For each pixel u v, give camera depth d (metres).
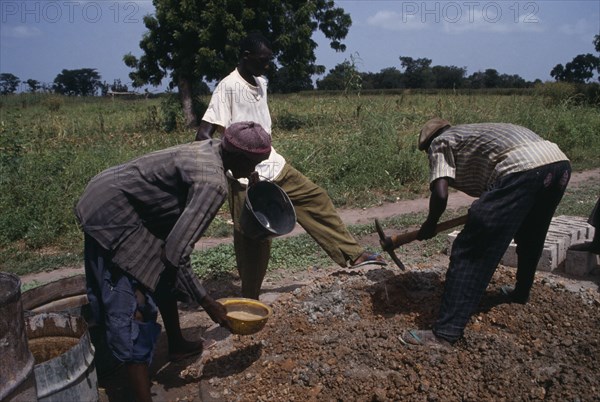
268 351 3.91
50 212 8.13
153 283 3.19
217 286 5.47
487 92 35.00
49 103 33.31
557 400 3.10
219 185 2.98
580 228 5.93
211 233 7.78
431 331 3.69
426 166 10.64
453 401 3.21
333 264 5.95
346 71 21.08
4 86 81.50
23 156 10.41
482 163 3.62
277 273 5.75
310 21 20.61
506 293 4.23
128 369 3.19
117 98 42.88
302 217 4.73
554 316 3.91
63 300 3.97
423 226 4.03
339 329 4.00
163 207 3.09
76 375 2.94
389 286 4.47
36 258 7.07
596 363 3.39
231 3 18.81
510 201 3.44
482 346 3.54
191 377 3.77
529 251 3.90
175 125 19.55
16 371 2.61
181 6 18.91
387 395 3.29
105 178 3.11
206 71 19.11
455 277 3.59
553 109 15.81
